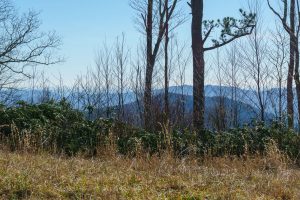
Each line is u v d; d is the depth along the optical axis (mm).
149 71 16703
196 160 10625
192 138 12156
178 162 9672
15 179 6457
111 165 8844
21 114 12141
